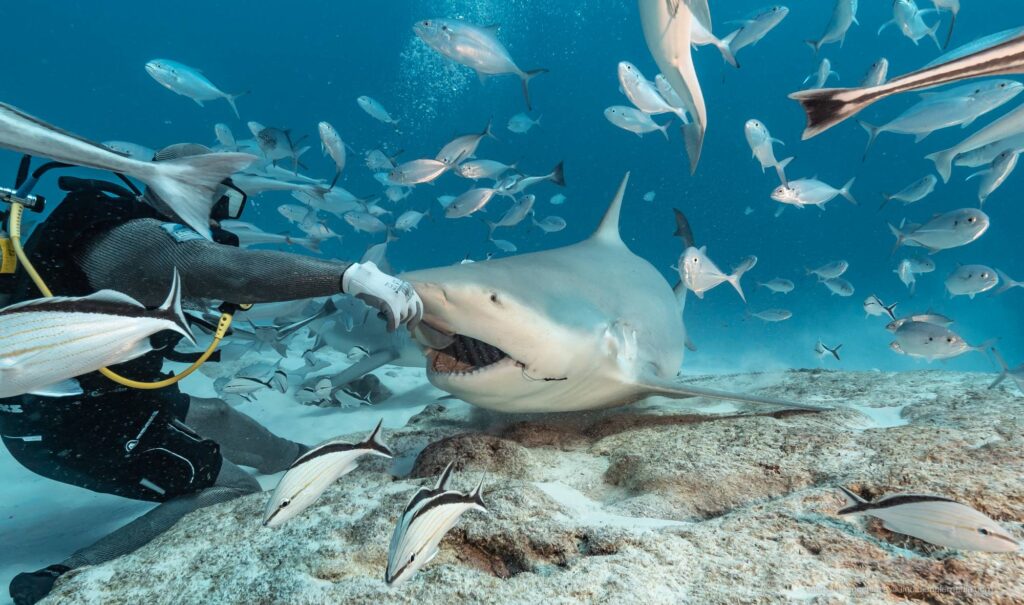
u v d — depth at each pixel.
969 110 6.17
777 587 1.68
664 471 2.55
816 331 25.11
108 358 1.47
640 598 1.66
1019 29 1.30
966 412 2.98
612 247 4.68
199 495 3.24
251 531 2.29
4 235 2.50
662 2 2.75
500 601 1.72
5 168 35.72
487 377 3.20
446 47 7.20
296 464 1.81
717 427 2.99
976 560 1.70
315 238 7.95
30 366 1.36
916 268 10.05
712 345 21.25
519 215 9.65
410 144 89.38
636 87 6.55
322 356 9.39
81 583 2.16
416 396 6.84
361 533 2.14
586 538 2.01
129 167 1.77
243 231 6.30
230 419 4.04
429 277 3.03
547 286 3.35
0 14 80.38
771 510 2.09
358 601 1.79
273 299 2.57
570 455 3.03
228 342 7.23
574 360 3.23
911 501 1.68
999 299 35.19
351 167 72.75
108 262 2.55
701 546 1.91
